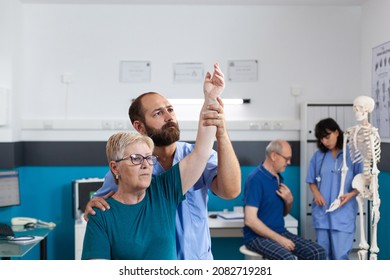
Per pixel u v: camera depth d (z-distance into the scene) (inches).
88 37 164.6
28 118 163.5
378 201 107.5
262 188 126.8
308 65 167.2
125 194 53.2
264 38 166.7
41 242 138.5
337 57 167.5
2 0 151.6
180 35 165.6
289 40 167.0
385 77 143.6
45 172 164.4
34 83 163.9
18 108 159.0
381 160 144.9
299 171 166.9
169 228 53.9
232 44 166.2
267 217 127.9
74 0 160.2
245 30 166.2
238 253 165.3
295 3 164.2
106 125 162.4
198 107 164.9
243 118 166.2
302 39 167.0
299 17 166.9
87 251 51.0
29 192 163.9
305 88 167.2
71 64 164.6
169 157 63.8
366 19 159.0
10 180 148.6
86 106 164.6
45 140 163.8
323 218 136.9
